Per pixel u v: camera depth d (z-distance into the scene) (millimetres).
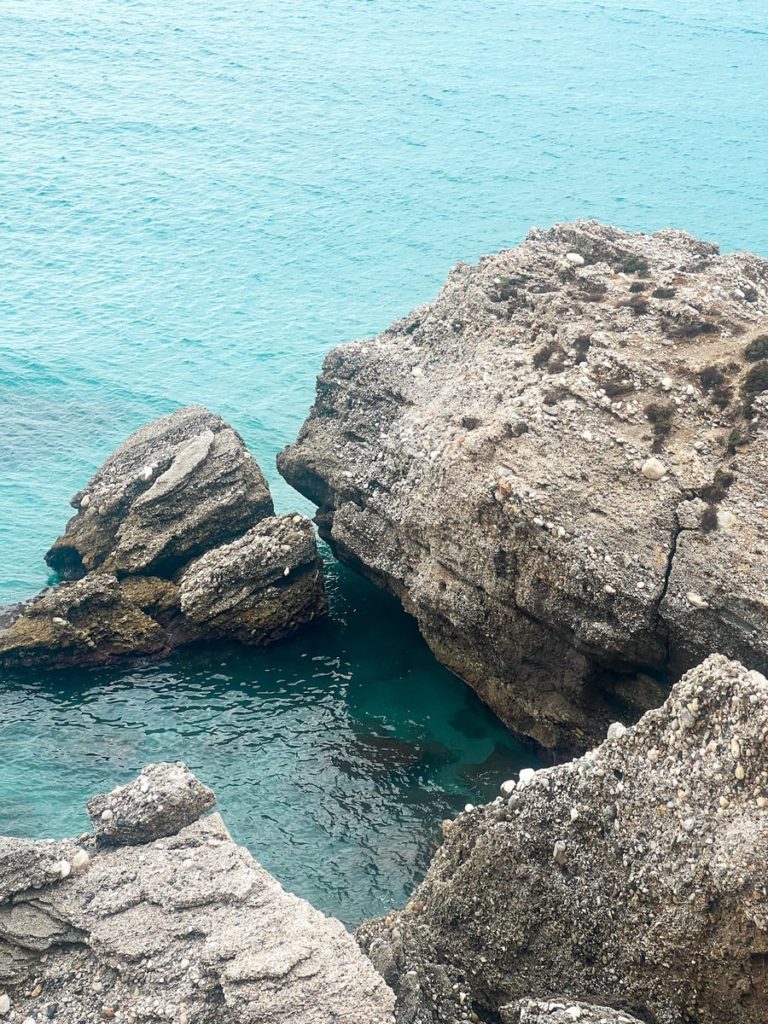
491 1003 26328
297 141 105562
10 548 50281
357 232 87250
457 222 89688
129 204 90250
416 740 39094
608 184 98812
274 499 55062
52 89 114188
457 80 126062
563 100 121438
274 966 23766
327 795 36688
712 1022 23656
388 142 106688
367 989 23625
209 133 106062
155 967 24719
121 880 26438
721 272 42500
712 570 32812
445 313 45969
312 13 148875
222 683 42000
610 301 41250
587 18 154500
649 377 36938
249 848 34562
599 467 35438
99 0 144625
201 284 78188
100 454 58344
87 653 42344
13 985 25203
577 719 36375
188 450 47188
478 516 36969
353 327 72938
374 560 43531
